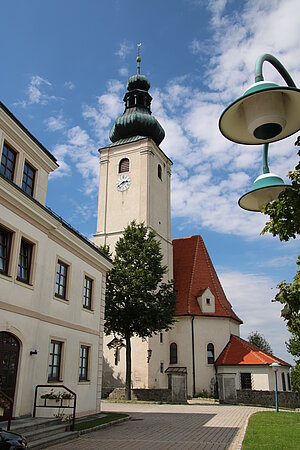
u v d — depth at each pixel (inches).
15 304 631.2
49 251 745.6
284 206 232.8
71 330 805.9
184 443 554.9
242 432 652.7
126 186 1918.1
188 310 1788.9
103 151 2032.5
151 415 935.7
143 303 1357.0
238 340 1777.8
